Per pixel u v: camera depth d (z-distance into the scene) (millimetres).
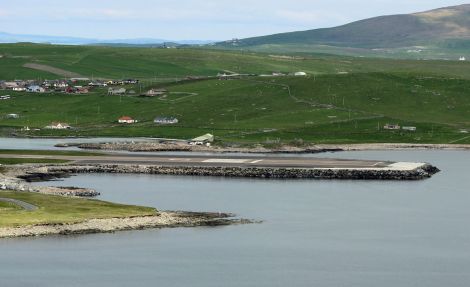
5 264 147250
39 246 157500
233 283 140000
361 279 143500
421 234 176750
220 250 159875
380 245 166875
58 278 140750
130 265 148375
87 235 165750
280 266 150375
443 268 150875
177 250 158500
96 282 139000
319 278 143750
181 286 137875
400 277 145000
